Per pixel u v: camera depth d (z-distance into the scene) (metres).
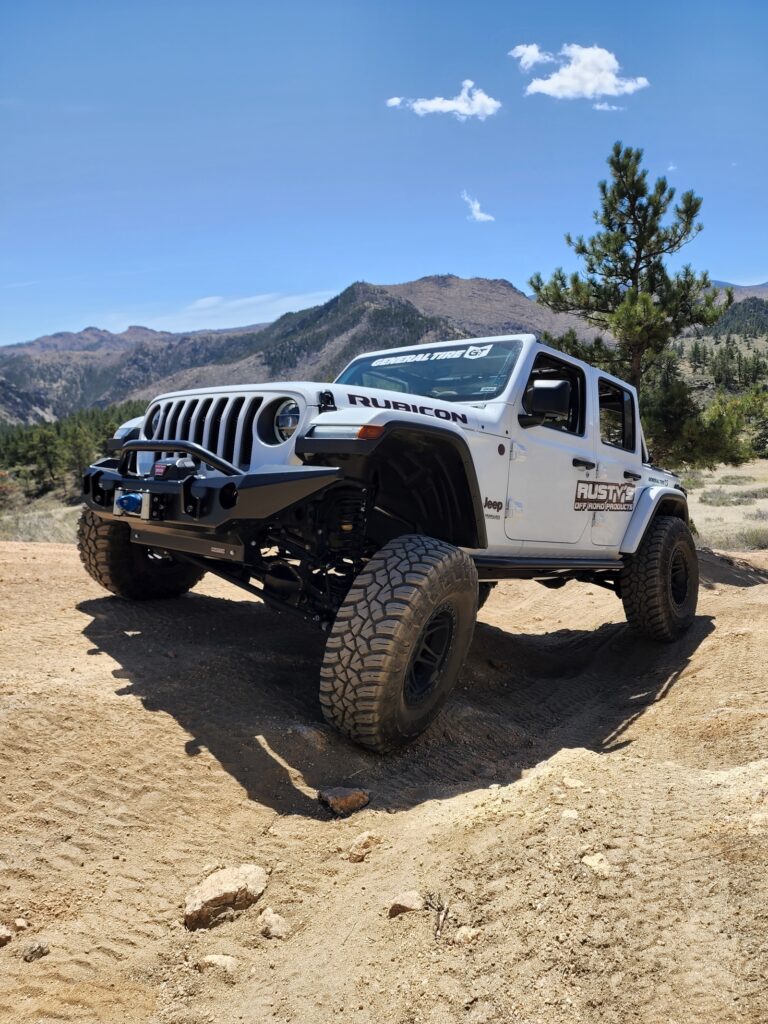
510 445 4.50
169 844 2.68
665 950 1.90
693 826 2.48
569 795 2.81
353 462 3.84
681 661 5.44
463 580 3.65
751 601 6.96
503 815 2.75
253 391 3.84
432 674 3.72
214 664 4.18
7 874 2.38
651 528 6.07
